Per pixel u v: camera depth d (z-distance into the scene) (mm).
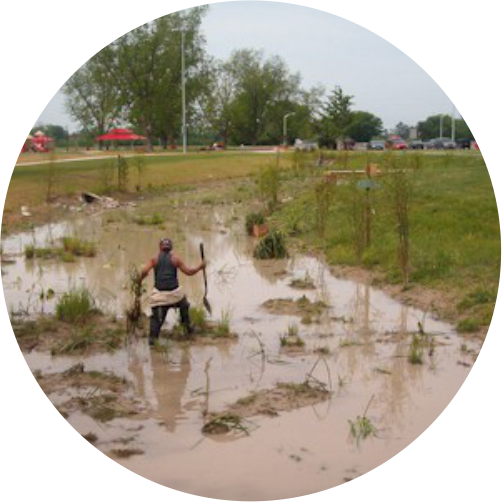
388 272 13523
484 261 13172
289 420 7746
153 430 7574
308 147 46906
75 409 8031
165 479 6688
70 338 10188
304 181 31859
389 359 9453
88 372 9047
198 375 8992
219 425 7574
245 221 21219
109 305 12078
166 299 10000
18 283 13820
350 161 33062
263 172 26828
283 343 9984
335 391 8469
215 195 30078
